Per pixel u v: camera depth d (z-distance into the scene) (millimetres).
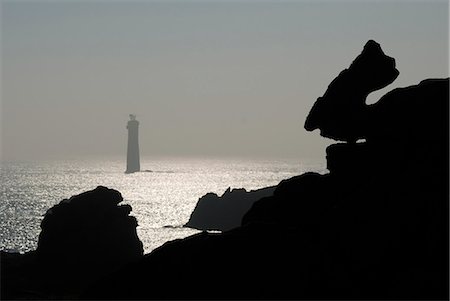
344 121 68250
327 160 70125
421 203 57500
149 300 55438
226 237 58875
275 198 69625
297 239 57406
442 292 50812
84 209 93688
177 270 57156
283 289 53219
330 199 66562
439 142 62656
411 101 65375
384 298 51312
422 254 54281
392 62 68625
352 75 68812
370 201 59531
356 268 54531
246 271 55219
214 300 53500
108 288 58125
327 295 52312
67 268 89312
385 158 64938
